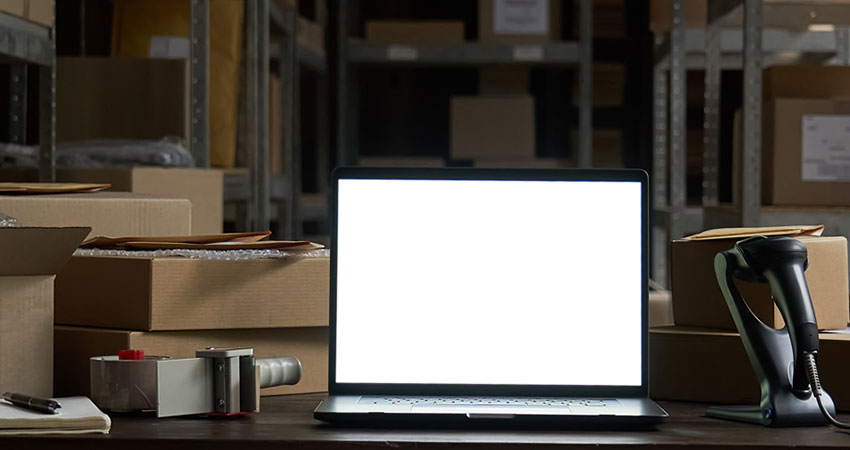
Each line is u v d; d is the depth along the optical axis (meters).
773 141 2.62
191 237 1.20
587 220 1.04
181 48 2.66
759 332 0.99
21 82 2.18
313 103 4.32
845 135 2.60
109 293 1.10
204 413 0.99
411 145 4.26
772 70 2.64
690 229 3.22
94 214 1.34
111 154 2.09
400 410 0.94
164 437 0.88
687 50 3.31
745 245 1.01
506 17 3.51
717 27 3.02
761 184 2.69
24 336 1.03
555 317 1.03
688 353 1.13
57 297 1.14
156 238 1.18
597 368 1.02
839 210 2.59
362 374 1.02
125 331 1.08
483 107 3.57
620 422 0.92
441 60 3.52
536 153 4.17
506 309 1.03
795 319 0.97
